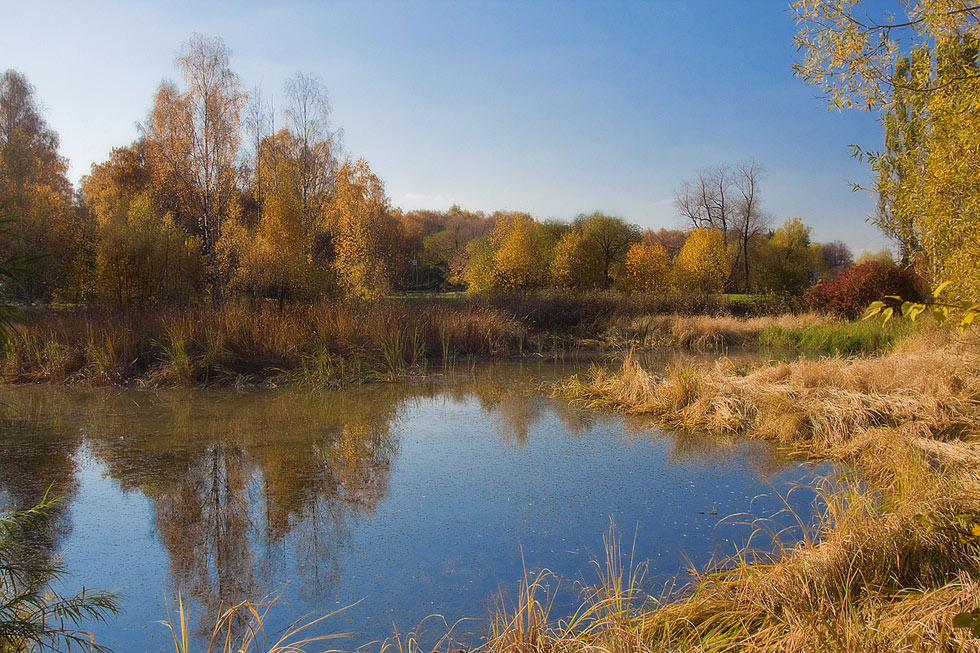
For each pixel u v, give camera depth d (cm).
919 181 641
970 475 472
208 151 2217
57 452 716
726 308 2422
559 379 1256
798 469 636
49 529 509
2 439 771
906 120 625
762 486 589
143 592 410
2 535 324
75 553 466
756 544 460
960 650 238
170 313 1349
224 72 2255
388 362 1274
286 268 1845
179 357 1138
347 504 562
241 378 1154
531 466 666
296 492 593
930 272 878
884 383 816
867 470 600
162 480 625
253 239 2486
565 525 508
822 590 327
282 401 1018
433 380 1235
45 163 3238
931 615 274
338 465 674
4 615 278
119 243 1659
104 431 812
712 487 591
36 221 2139
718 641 303
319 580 425
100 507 556
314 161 2833
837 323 1905
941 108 548
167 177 2367
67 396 1041
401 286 4750
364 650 342
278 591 412
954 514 370
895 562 353
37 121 3228
